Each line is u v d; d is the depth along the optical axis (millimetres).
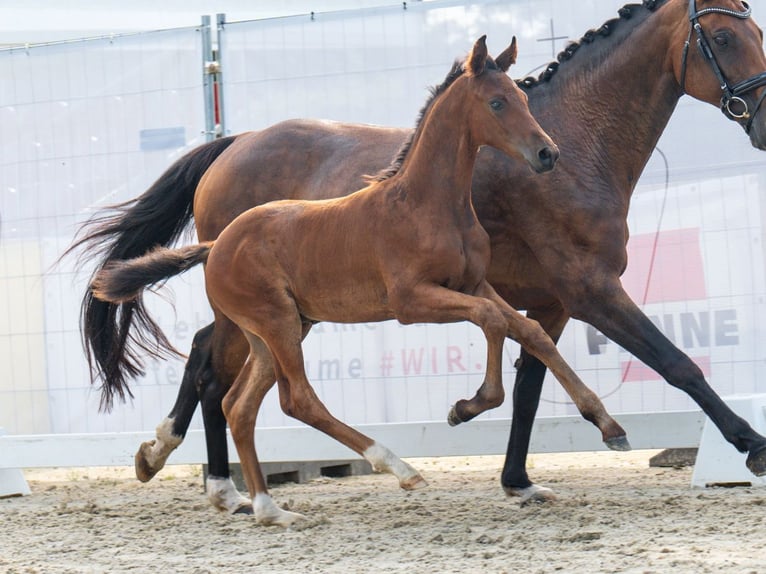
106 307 11414
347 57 12367
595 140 9586
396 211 8680
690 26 9328
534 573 6770
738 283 11484
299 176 10711
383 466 8586
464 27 12023
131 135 13031
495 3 11906
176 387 12914
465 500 10594
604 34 9742
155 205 11609
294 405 9055
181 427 10891
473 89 8539
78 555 8461
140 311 11477
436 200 8625
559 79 9859
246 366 9688
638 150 9695
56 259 13219
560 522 8578
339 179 10352
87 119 13156
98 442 12352
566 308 9531
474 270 8758
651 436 10891
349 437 8773
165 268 9578
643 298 11820
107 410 11844
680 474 11953
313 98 12492
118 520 10188
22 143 13344
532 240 9555
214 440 10562
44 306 13250
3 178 13406
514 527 8555
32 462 12578
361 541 8367
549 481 11922
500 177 9586
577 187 9406
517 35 11859
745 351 11477
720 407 8930
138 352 12734
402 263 8625
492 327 8164
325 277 8992
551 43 11766
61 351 13195
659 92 9609
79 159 13203
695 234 11617
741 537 7551
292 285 9148
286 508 10227
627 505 9281
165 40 12914
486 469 13742
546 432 11195
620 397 11727
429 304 8484
